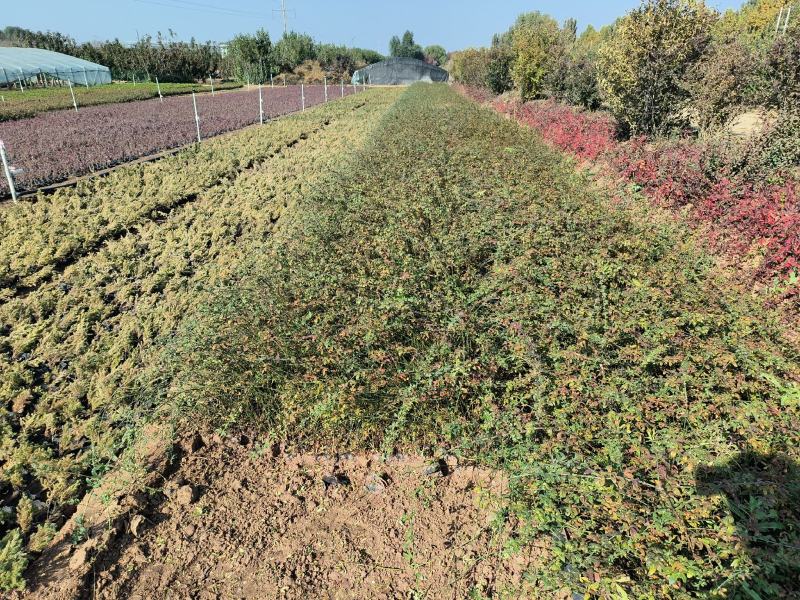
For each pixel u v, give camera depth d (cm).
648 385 350
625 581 242
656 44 1049
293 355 411
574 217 606
